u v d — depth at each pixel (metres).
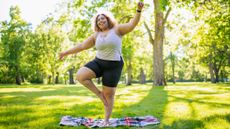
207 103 10.13
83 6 21.67
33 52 49.59
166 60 67.69
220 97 12.86
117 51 5.90
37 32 49.03
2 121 6.46
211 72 50.72
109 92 6.01
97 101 11.82
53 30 46.62
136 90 21.58
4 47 49.28
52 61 48.25
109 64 5.85
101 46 5.79
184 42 28.30
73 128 5.68
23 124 6.08
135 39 32.97
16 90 23.16
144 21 28.16
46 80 65.12
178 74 81.75
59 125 6.00
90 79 5.94
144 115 7.39
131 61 46.34
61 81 74.88
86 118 6.73
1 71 52.00
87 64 5.93
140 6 5.63
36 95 16.02
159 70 28.09
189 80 85.75
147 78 88.44
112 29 5.90
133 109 8.73
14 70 50.97
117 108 9.05
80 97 14.23
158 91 19.19
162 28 28.00
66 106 9.72
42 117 7.07
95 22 6.04
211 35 15.77
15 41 49.06
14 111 8.27
